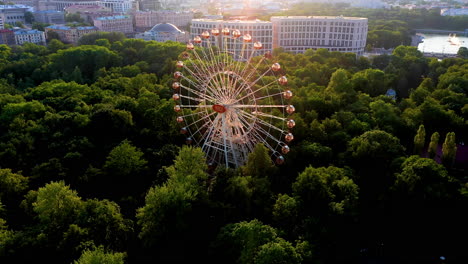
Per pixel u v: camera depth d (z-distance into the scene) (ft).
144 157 590.96
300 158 586.04
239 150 615.98
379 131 597.93
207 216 467.93
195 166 519.60
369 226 516.32
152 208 443.32
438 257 479.82
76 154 573.74
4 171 501.97
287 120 582.35
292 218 446.60
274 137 623.77
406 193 512.63
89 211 452.76
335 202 465.47
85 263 350.23
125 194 537.24
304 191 475.72
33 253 401.90
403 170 528.22
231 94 584.40
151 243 428.56
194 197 458.91
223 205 471.21
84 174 546.26
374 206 525.34
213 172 597.52
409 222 515.50
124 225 445.37
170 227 438.81
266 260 367.04
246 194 476.13
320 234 436.35
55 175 539.70
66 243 403.13
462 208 508.53
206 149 654.12
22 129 654.53
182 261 435.94
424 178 513.04
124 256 407.44
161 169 535.19
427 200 499.51
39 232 421.18
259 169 532.73
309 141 618.03
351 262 464.24
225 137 574.15
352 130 654.12
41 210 431.43
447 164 624.59
